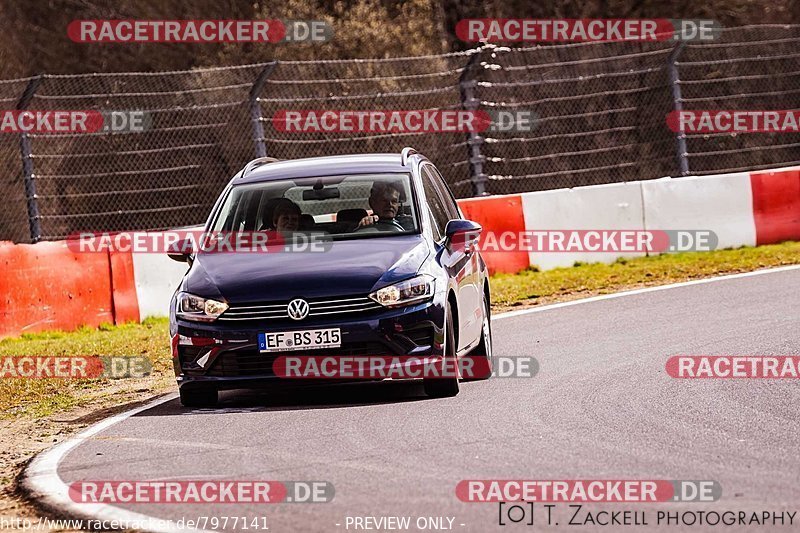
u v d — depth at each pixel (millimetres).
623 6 97875
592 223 60469
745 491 19234
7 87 92875
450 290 30109
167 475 22750
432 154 78312
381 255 29734
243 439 25828
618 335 38906
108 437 27422
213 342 28719
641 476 20594
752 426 24453
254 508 19781
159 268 52438
